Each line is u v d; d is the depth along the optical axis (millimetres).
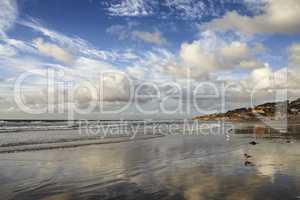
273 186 7816
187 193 7312
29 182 8648
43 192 7582
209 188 7734
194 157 13805
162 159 13234
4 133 29922
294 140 22484
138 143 20688
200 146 18734
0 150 15844
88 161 12602
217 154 14805
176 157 13852
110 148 17562
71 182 8656
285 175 9258
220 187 7836
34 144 19141
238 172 9875
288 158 12992
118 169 10750
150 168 10953
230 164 11617
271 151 15703
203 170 10398
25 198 7078
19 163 11945
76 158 13422
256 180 8570
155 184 8305
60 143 20016
